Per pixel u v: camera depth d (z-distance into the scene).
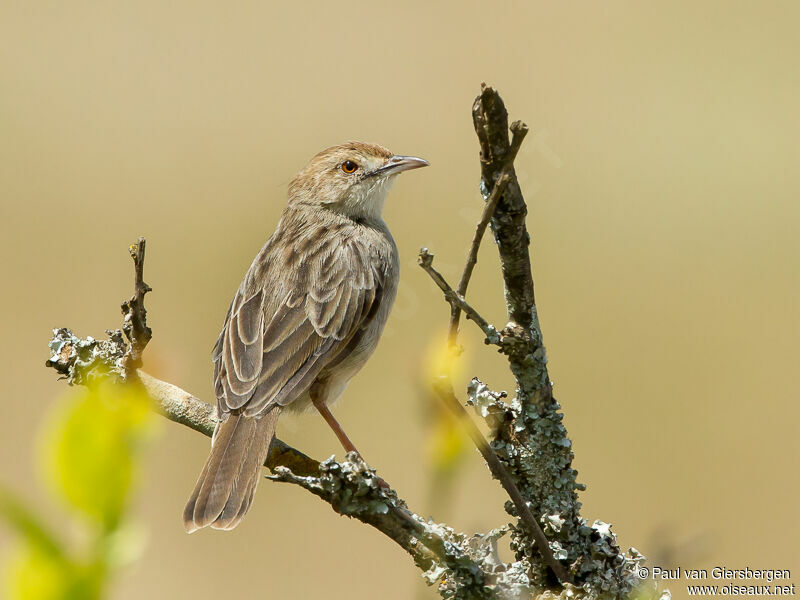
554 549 7.09
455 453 3.67
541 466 7.23
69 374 8.58
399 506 6.98
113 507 2.21
